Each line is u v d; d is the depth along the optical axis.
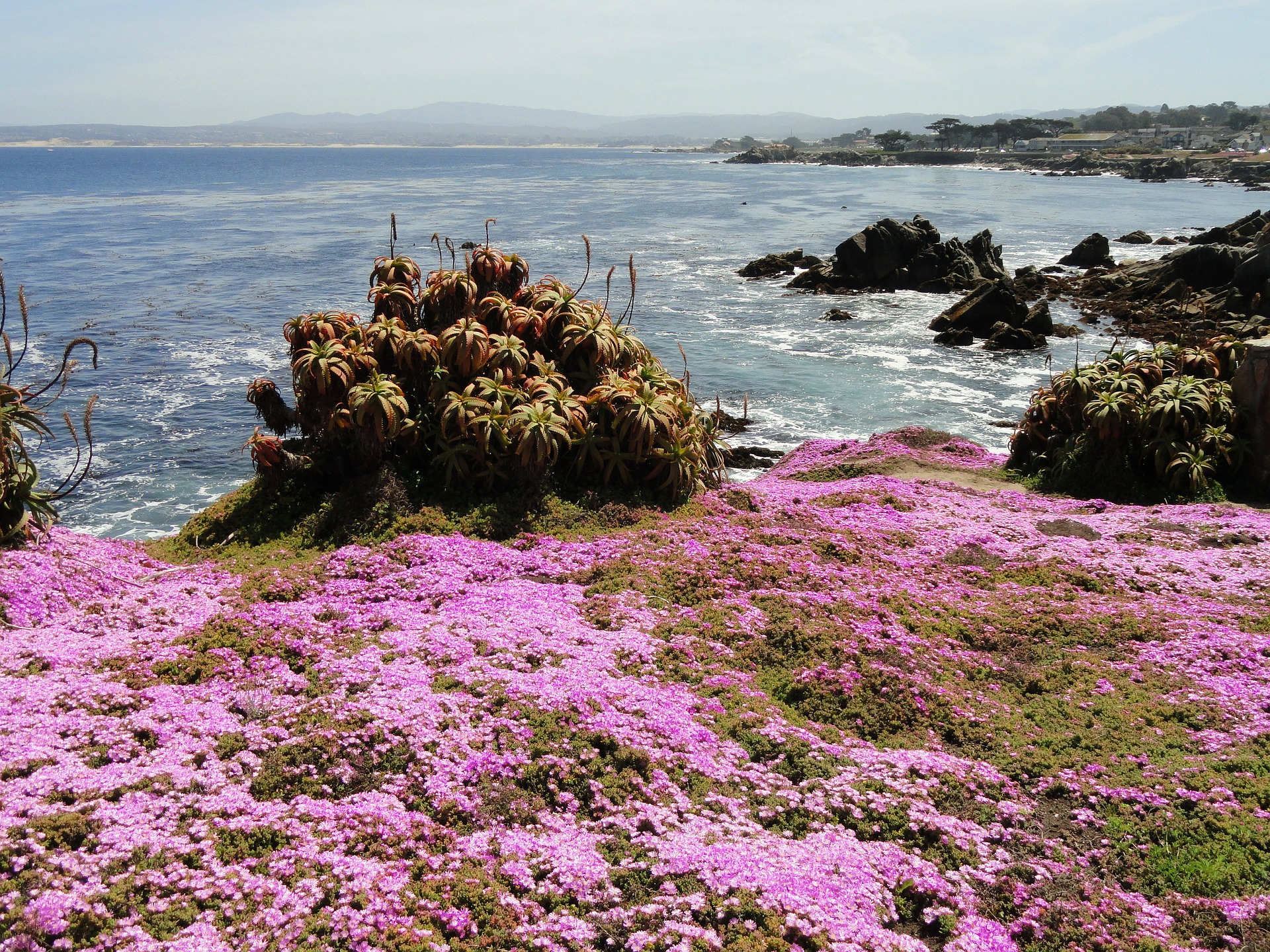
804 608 13.38
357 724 9.46
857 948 6.92
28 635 11.34
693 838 8.24
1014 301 53.97
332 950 6.61
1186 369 24.38
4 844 6.99
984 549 17.38
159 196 160.88
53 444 34.06
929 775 9.70
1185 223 109.50
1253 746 10.20
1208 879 8.20
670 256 86.31
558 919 7.18
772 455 33.19
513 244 92.75
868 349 51.38
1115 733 10.72
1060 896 8.10
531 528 16.59
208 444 34.50
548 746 9.34
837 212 127.44
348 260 81.75
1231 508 20.06
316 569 14.60
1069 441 23.56
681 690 10.97
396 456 18.11
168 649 11.13
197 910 6.86
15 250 86.44
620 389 18.66
